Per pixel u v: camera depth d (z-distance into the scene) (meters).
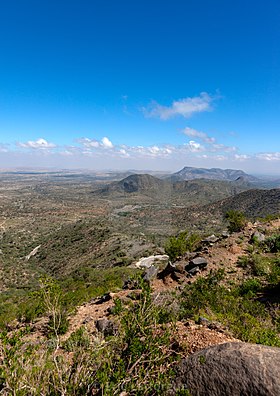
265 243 14.22
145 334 4.05
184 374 3.72
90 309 9.42
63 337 7.20
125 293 10.49
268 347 3.72
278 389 3.09
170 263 12.75
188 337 5.06
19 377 3.08
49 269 65.50
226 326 6.11
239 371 3.41
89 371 3.51
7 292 46.22
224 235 16.83
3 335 3.30
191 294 8.89
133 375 3.45
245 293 9.61
